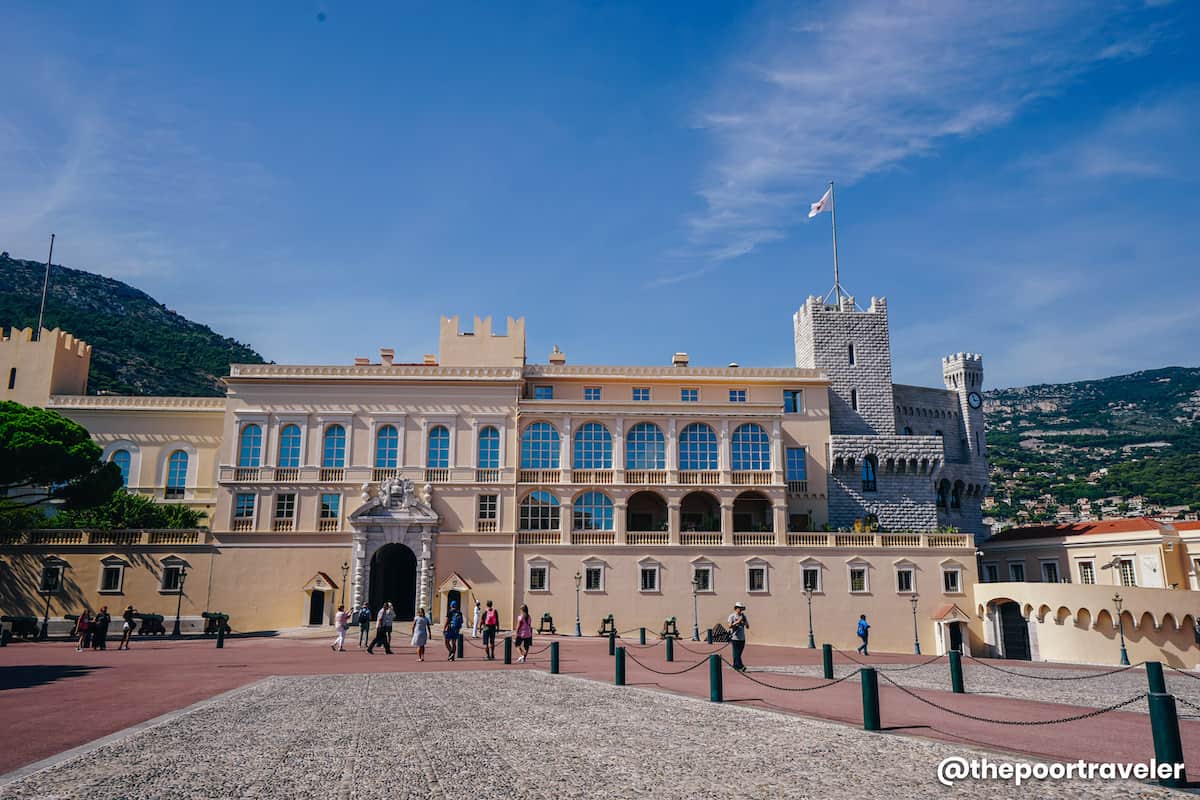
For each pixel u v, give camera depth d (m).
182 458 69.44
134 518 64.00
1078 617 56.88
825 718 20.11
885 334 79.38
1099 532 65.69
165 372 195.00
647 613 62.62
